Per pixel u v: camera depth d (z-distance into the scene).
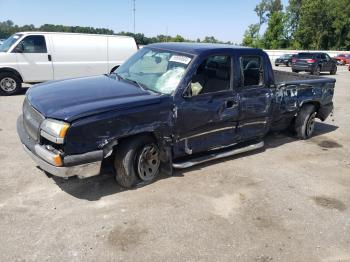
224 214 4.04
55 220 3.67
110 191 4.34
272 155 6.09
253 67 5.52
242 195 4.52
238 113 5.28
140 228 3.63
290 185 4.94
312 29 59.34
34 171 4.76
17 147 5.65
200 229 3.70
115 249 3.29
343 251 3.55
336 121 9.10
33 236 3.39
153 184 4.61
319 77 7.26
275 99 5.93
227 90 5.11
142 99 4.24
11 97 10.17
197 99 4.72
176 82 4.60
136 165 4.38
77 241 3.36
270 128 6.50
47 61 10.86
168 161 4.66
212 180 4.87
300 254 3.45
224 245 3.47
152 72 5.00
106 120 3.90
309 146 6.77
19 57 10.48
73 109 3.83
